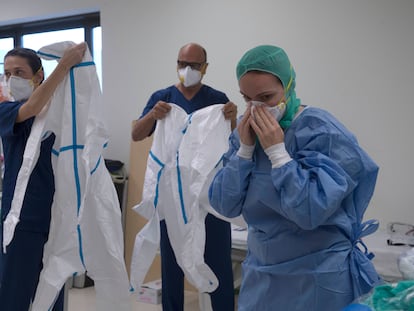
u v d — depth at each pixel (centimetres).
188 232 214
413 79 310
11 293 188
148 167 227
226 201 137
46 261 190
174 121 226
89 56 187
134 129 242
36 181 190
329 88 331
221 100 243
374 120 320
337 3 328
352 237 134
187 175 219
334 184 118
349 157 126
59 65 179
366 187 131
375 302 101
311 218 119
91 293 364
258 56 128
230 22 364
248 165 133
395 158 315
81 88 186
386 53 316
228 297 232
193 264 211
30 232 189
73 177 187
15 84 189
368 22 320
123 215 388
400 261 139
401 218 314
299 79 340
